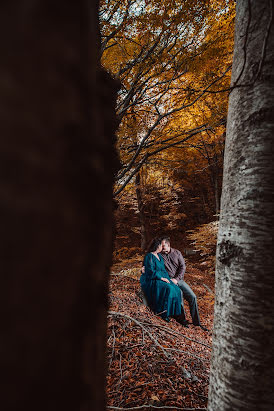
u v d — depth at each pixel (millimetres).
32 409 240
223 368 1073
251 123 1104
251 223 1063
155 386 2006
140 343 2662
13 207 229
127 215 11250
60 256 279
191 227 10961
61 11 306
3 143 228
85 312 341
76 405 316
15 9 250
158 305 3764
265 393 971
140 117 3367
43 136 263
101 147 442
